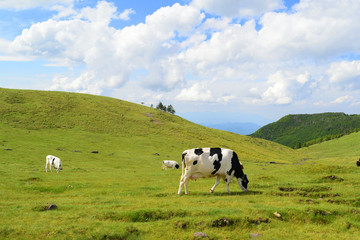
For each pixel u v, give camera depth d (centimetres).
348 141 14138
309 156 11831
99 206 1247
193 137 7544
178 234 956
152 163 4000
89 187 1875
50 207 1199
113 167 3419
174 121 9706
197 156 1519
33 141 4431
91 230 949
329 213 1168
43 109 6631
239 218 1064
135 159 4188
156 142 5922
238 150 7306
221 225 1037
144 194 1583
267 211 1155
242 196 1485
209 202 1330
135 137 6088
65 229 941
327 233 1002
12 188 1748
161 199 1430
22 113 6053
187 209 1148
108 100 9938
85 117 6838
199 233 943
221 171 1538
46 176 2284
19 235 905
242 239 934
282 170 2598
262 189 1714
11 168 2605
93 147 4691
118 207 1234
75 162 3466
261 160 6047
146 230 973
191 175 1545
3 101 6525
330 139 17600
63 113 6750
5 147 3734
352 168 2375
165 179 2367
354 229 1046
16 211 1153
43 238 891
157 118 8981
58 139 4853
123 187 1859
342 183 1839
